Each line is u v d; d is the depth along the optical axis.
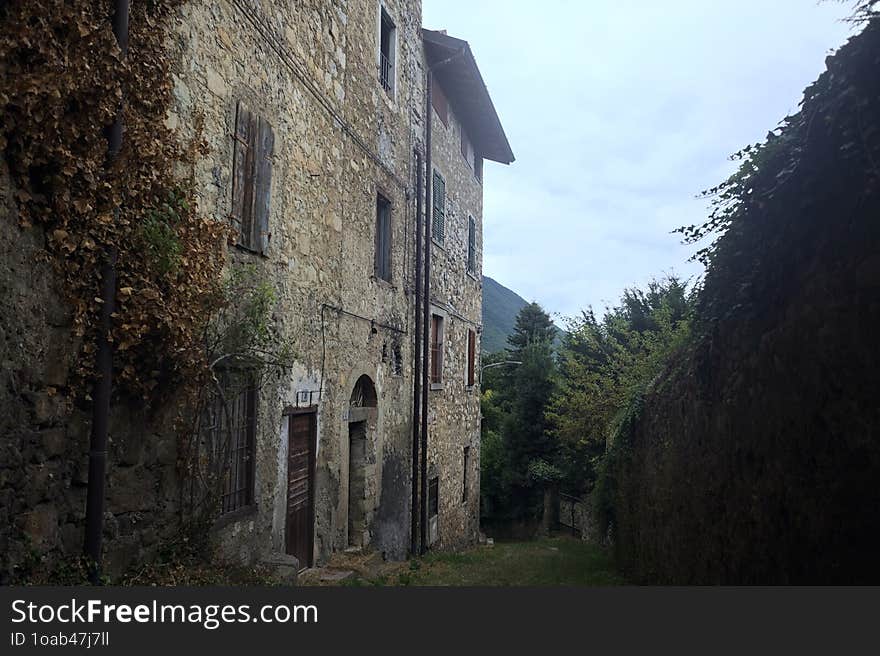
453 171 13.50
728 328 4.55
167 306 4.00
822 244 3.30
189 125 4.72
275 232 6.11
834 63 3.19
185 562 4.49
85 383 3.60
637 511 7.90
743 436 4.23
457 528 13.62
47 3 3.23
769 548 3.85
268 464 5.98
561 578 8.30
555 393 18.08
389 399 9.73
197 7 4.82
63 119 3.38
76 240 3.49
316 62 7.13
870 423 2.86
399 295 10.20
